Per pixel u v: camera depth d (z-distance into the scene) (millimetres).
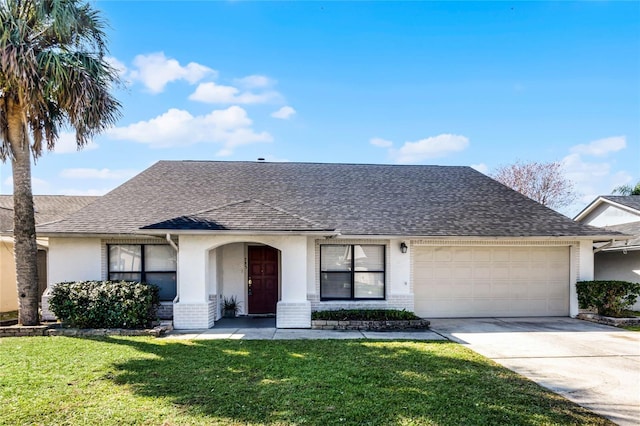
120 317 10484
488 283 13828
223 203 14203
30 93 9695
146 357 7898
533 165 37688
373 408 5355
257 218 11766
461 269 13758
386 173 17312
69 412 5121
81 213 13312
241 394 5844
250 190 15258
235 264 13852
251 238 11633
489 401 5672
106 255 12836
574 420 5094
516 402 5660
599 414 5309
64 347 8742
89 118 10664
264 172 16812
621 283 12430
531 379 6758
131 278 12922
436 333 10766
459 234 12930
